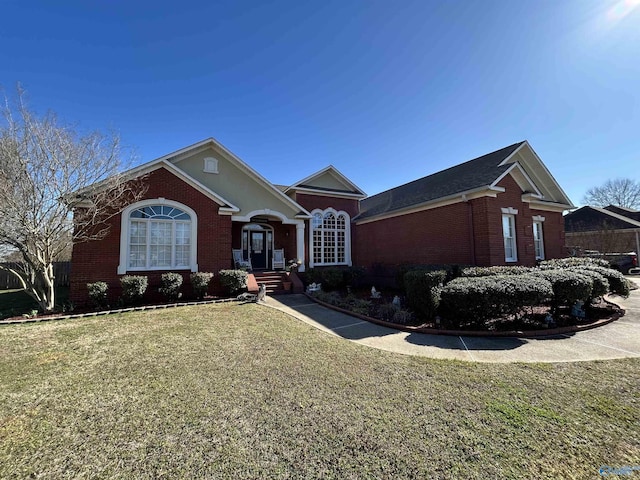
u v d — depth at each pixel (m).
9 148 8.41
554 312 7.79
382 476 2.39
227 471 2.46
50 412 3.41
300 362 5.01
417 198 15.14
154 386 4.10
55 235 9.17
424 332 6.92
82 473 2.45
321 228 17.75
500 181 12.09
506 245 12.48
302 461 2.58
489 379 4.27
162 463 2.56
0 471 2.47
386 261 16.31
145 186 10.91
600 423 3.14
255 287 11.89
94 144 9.80
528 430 3.02
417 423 3.16
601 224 24.91
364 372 4.57
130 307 9.62
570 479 2.36
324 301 10.66
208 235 11.88
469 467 2.49
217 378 4.36
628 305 9.58
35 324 7.57
